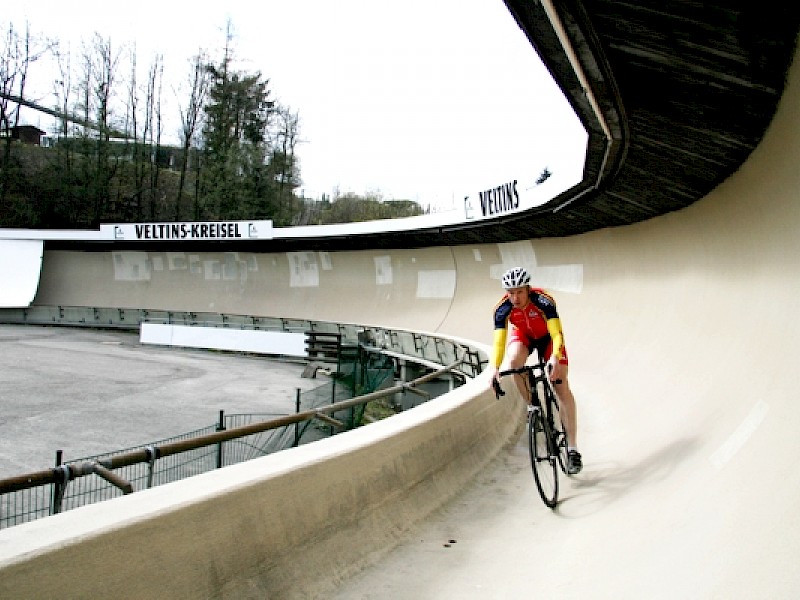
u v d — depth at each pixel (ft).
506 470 18.71
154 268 118.01
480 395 20.38
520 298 16.28
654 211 34.50
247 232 95.91
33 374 60.39
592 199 39.60
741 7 11.76
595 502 14.82
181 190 183.62
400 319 85.30
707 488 11.74
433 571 11.50
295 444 26.05
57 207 164.55
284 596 9.34
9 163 160.86
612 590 9.92
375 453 13.07
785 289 16.08
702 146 20.70
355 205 206.39
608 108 20.68
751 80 14.46
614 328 42.88
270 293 106.63
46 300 121.90
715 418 15.71
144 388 57.06
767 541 8.39
